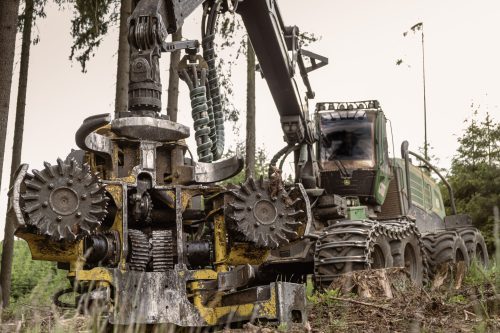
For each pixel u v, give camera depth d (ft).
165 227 23.08
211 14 27.55
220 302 21.29
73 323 17.99
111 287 20.20
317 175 37.55
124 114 22.59
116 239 20.85
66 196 19.53
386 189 41.04
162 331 19.56
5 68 35.06
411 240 35.09
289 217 22.22
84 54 50.29
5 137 34.94
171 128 22.35
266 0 31.58
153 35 23.04
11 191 19.63
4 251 44.06
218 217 22.47
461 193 77.61
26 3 49.21
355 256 29.81
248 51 58.75
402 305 23.27
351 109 40.45
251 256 22.67
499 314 21.29
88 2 48.08
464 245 43.80
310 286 33.71
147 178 21.84
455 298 24.43
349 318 22.04
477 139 78.33
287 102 35.01
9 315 24.08
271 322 19.75
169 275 20.66
